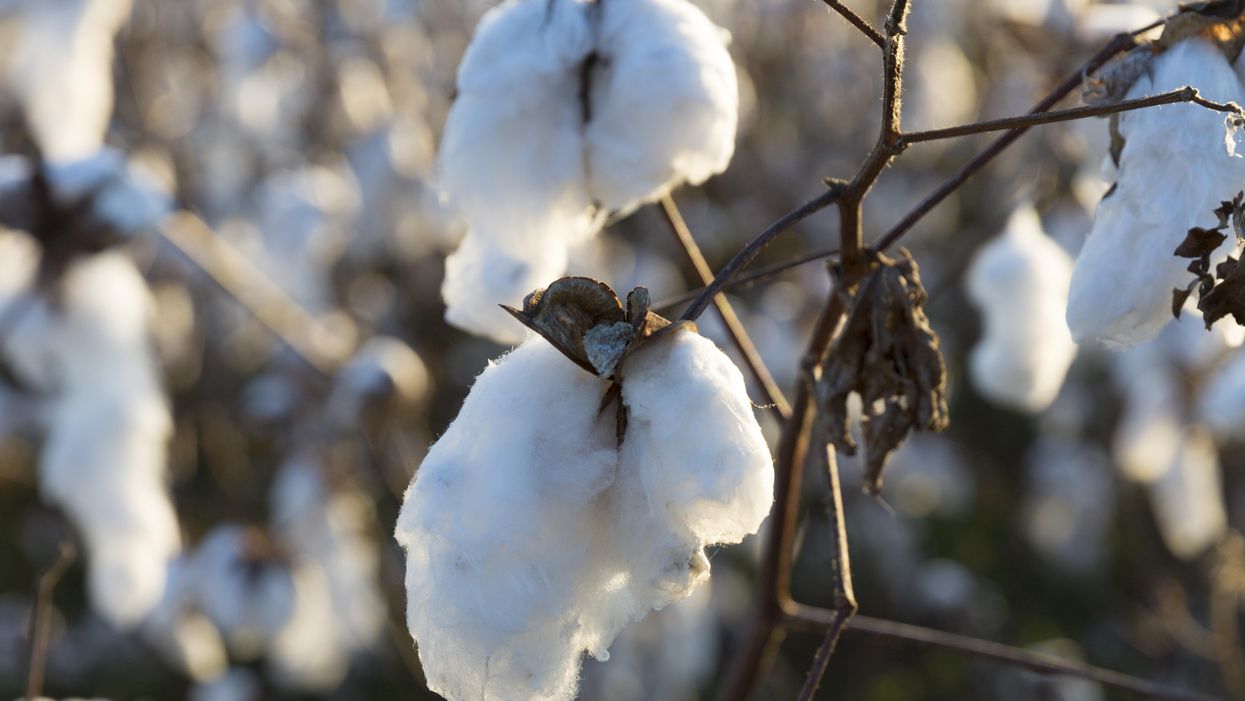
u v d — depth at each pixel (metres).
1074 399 5.29
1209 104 1.30
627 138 1.67
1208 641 4.36
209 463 4.91
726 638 4.41
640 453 1.11
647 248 5.29
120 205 2.88
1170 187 1.38
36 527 5.31
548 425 1.12
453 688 1.14
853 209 1.49
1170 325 3.96
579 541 1.11
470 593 1.10
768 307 4.67
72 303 2.97
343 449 3.96
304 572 3.73
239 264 3.97
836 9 1.40
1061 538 5.33
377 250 5.24
